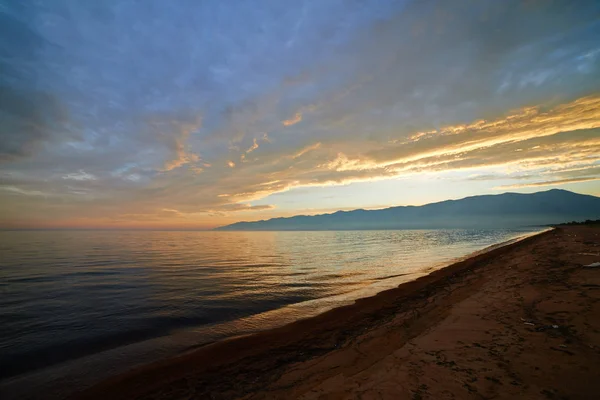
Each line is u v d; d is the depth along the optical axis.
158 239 87.31
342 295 13.04
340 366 5.52
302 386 4.79
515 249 26.83
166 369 6.21
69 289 14.80
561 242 27.08
